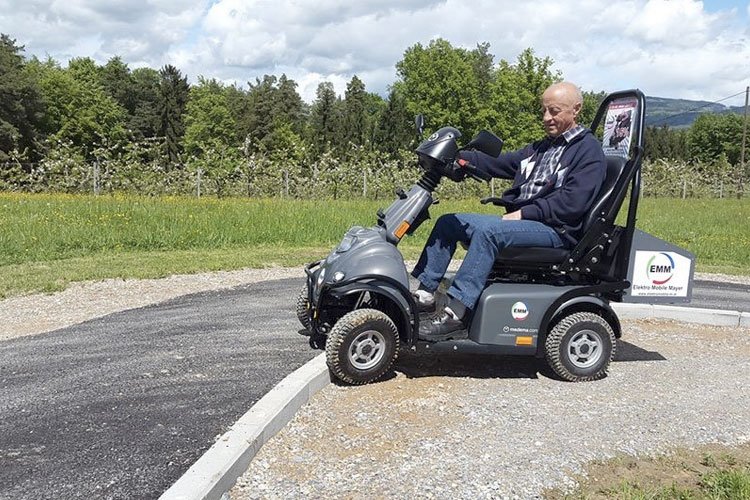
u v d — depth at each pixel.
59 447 3.30
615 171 4.54
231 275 8.23
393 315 4.51
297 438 3.50
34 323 5.70
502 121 54.19
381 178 23.61
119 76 80.44
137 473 3.05
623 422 3.92
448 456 3.36
